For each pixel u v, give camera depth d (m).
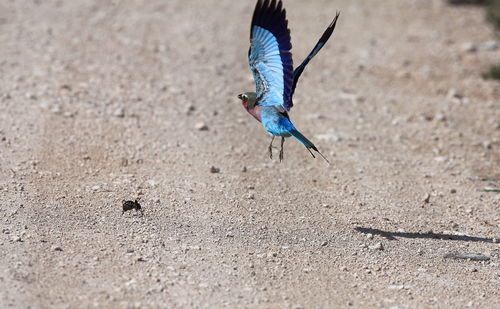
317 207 15.04
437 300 11.80
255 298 11.41
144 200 14.54
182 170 16.20
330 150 18.16
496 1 30.42
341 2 32.59
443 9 32.22
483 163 18.06
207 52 25.05
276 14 12.61
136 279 11.66
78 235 12.95
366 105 21.58
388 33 28.66
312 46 26.41
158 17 28.39
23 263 11.81
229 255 12.73
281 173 16.61
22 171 15.31
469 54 26.73
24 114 18.31
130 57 23.67
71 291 11.15
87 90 20.41
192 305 11.05
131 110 19.34
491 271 12.95
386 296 11.81
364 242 13.66
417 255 13.35
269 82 12.92
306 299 11.51
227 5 30.95
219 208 14.52
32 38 24.47
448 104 22.11
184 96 20.86
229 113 20.08
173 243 12.98
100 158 16.38
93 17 27.62
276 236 13.60
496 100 22.64
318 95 22.11
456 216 15.12
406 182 16.66
